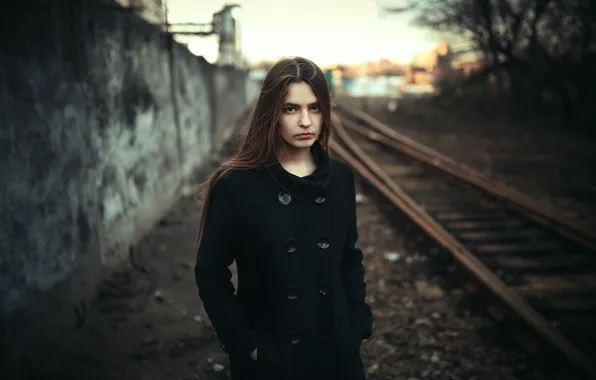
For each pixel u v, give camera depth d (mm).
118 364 3166
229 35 12242
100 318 3736
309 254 1499
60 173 3328
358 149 10555
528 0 14625
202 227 1595
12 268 2709
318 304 1528
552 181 8250
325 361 1547
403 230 5848
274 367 1499
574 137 13289
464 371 3113
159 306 3969
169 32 6820
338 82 45500
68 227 3451
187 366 3186
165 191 6578
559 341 3131
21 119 2828
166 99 6680
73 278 3531
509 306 3609
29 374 2842
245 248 1516
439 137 14242
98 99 4090
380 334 3553
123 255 4699
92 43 3953
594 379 2805
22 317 2807
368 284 4406
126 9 4852
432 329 3607
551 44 15117
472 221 6043
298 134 1460
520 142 12797
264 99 1470
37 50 3031
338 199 1571
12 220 2719
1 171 2615
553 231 5418
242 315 1541
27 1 2906
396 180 8188
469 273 4238
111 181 4410
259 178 1489
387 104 26500
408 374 3094
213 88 11219
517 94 17656
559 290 4113
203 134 9703
